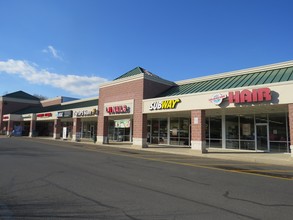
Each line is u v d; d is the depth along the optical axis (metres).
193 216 5.29
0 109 61.97
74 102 47.81
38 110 55.72
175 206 5.96
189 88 26.09
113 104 29.91
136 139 26.20
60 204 5.98
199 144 20.91
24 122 57.31
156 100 24.72
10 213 5.34
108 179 8.92
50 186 7.72
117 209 5.67
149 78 27.16
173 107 23.08
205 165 13.44
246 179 9.59
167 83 29.00
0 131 58.34
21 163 12.23
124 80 28.84
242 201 6.49
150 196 6.81
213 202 6.35
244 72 23.38
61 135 49.41
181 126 28.88
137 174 10.05
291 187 8.27
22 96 65.31
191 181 8.95
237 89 18.70
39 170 10.41
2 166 11.23
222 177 9.91
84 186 7.80
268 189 7.92
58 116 41.06
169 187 7.92
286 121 20.89
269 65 21.58
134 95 27.31
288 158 16.56
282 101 16.66
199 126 21.06
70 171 10.33
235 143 24.08
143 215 5.31
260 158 16.55
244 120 23.66
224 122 25.05
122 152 19.97
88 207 5.79
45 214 5.30
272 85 17.12
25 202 6.11
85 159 14.49
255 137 22.75
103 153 18.62
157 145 29.14
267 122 22.12
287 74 19.00
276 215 5.44
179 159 16.14
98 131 31.69
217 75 25.45
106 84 31.31
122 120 33.00
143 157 16.66
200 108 21.11
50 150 19.70
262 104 17.50
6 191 7.08
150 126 32.38
